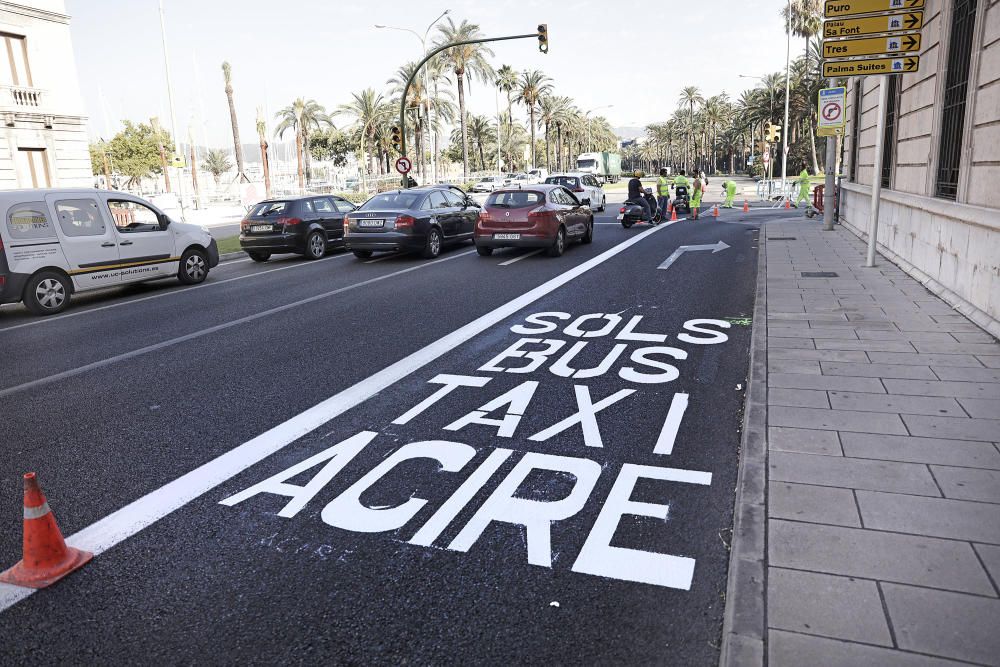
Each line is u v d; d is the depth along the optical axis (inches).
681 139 4451.3
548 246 546.3
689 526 131.3
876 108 543.5
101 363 270.7
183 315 368.5
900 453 146.7
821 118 628.1
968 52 310.3
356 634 104.3
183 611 111.3
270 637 104.3
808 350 226.5
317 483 154.9
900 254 418.3
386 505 143.7
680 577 115.3
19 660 100.7
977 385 186.5
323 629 105.7
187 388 231.1
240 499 148.9
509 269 490.3
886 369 203.3
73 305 431.5
